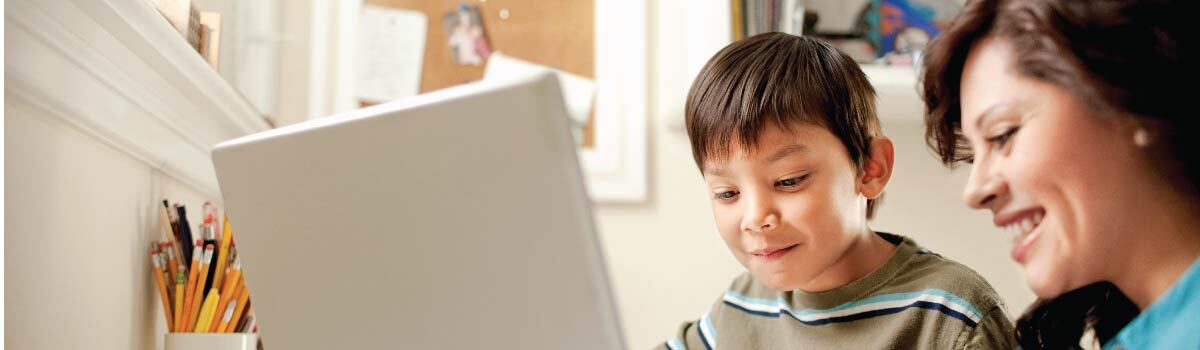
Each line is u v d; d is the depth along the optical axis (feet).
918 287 3.03
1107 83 1.69
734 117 2.98
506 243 2.00
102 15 2.71
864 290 3.12
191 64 3.40
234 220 2.41
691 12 5.64
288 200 2.29
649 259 5.97
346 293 2.25
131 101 3.08
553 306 1.99
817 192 2.92
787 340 3.33
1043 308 2.56
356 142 2.14
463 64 6.07
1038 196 1.78
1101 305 2.40
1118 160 1.73
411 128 2.05
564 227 1.93
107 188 3.00
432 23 6.10
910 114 5.83
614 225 5.99
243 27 5.38
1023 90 1.78
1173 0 1.70
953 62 1.97
